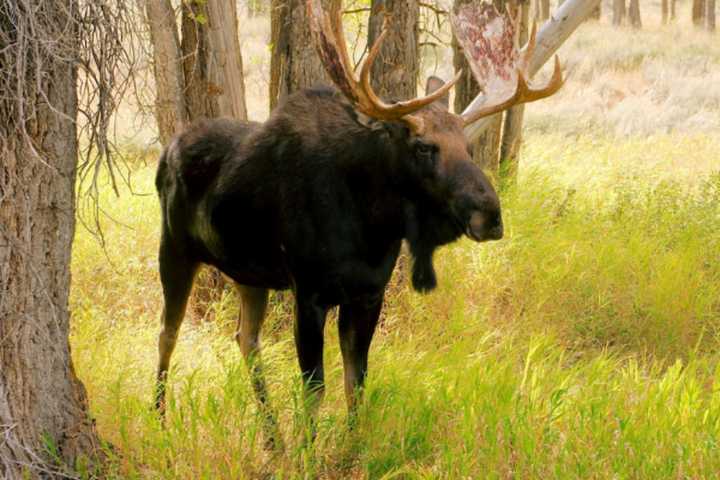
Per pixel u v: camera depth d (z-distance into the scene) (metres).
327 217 8.95
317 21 8.61
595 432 8.73
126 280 13.12
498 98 9.16
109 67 7.48
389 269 9.31
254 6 14.66
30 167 7.43
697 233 15.45
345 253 9.00
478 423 8.84
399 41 12.81
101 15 7.44
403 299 12.93
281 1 12.80
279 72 13.09
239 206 9.45
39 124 7.41
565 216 16.19
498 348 12.02
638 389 10.05
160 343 10.20
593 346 13.21
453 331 12.37
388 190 8.85
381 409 9.14
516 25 9.41
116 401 8.98
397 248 9.31
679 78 43.19
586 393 9.81
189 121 12.98
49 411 7.87
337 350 11.20
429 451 8.90
